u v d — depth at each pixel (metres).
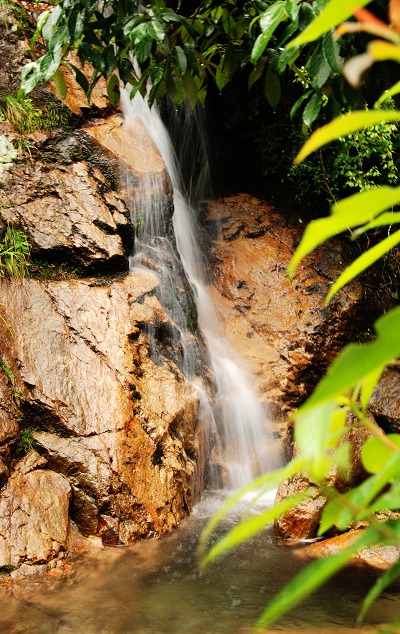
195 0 7.72
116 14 3.05
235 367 6.46
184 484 4.88
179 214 7.29
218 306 7.04
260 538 4.53
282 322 6.88
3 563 3.78
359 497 0.48
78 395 4.62
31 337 4.71
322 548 4.27
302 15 2.05
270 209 8.06
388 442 0.52
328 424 0.45
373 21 0.42
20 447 4.34
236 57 2.91
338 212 0.42
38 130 5.75
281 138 8.26
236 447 5.94
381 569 3.96
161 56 4.16
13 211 5.19
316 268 7.34
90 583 3.71
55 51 2.68
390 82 2.23
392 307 7.50
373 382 0.53
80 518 4.32
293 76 7.68
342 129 0.44
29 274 5.06
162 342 5.46
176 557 4.14
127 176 5.94
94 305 5.06
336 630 3.09
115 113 6.43
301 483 4.77
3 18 6.16
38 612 3.33
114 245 5.43
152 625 3.21
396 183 8.21
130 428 4.66
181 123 7.83
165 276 5.91
